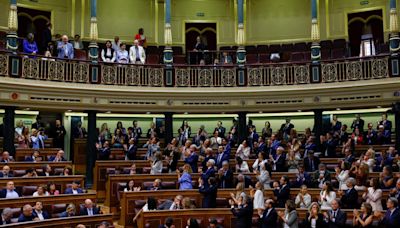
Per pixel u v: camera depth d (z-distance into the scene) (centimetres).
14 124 1791
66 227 1050
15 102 1731
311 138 1565
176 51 2311
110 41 2081
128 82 1952
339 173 1268
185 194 1312
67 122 2073
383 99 1809
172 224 1062
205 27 2417
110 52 1975
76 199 1213
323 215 1059
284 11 2366
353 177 1252
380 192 1119
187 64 2044
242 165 1429
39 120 2005
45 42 1914
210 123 2198
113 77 1934
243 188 1176
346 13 2278
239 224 1102
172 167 1503
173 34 2386
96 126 1997
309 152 1435
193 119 2198
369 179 1270
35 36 2188
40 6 2186
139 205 1288
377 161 1437
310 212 1063
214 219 1078
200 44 2123
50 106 1808
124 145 1656
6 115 1728
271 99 1973
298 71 1961
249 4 2403
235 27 2409
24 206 1052
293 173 1403
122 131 1845
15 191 1208
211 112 2016
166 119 1995
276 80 1981
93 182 1675
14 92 1728
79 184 1387
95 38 1938
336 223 1034
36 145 1697
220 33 2406
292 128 1833
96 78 1903
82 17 2261
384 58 1830
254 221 1170
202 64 2033
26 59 1766
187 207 1208
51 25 2056
